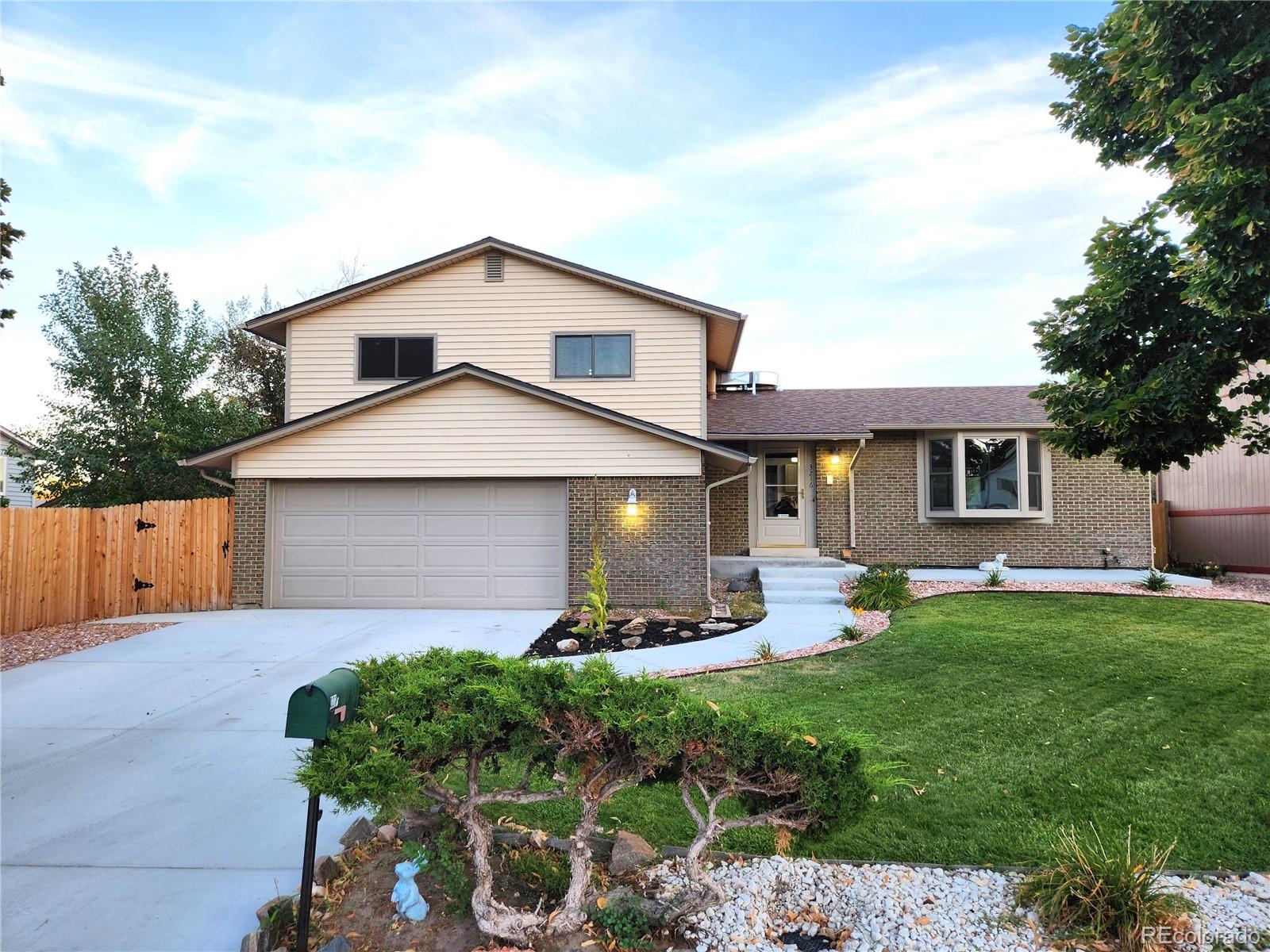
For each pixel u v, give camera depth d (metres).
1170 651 7.02
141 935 2.72
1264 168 4.24
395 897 2.69
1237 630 8.00
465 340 12.70
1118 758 4.30
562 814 3.61
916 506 13.89
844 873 3.01
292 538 11.06
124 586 10.26
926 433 13.91
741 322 12.64
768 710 2.65
